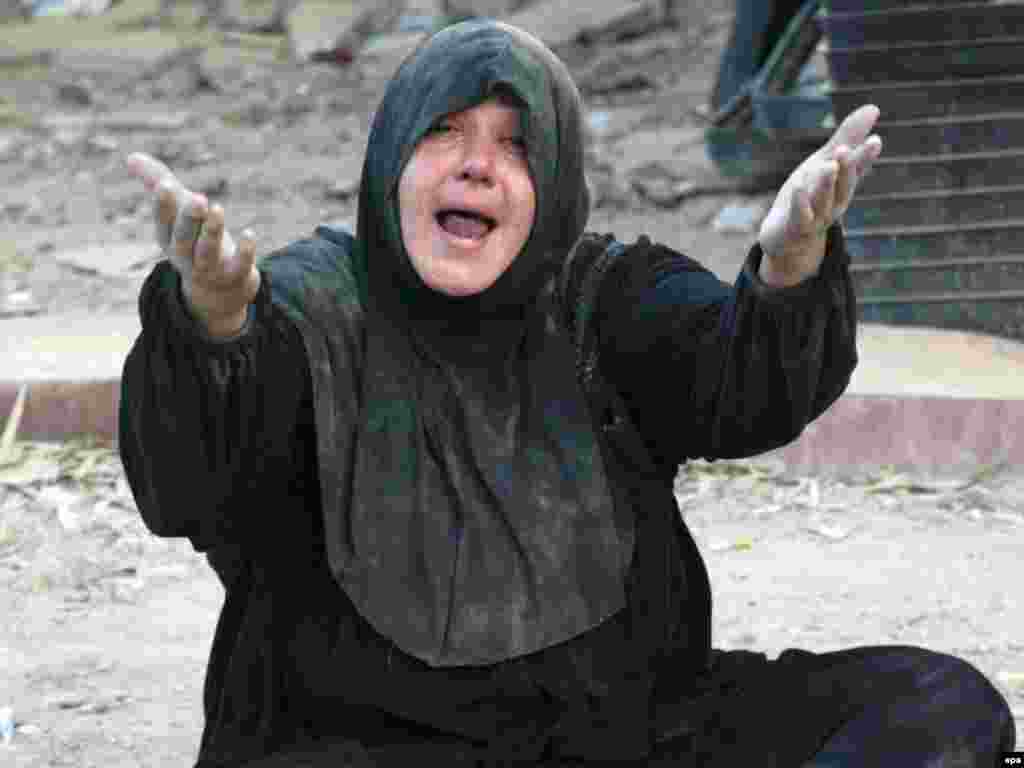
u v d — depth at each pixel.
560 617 3.99
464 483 4.02
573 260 4.25
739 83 13.10
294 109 16.20
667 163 13.83
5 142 15.40
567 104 4.12
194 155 14.90
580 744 4.03
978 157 9.48
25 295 11.40
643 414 4.23
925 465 8.40
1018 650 6.66
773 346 3.89
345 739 3.97
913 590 7.23
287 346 3.90
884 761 3.84
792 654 4.24
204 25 18.38
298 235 12.93
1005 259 9.52
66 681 6.46
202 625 7.01
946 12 9.36
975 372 8.85
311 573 4.08
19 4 19.19
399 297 4.09
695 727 4.12
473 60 4.00
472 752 3.98
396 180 4.03
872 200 9.58
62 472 8.32
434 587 3.96
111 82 17.02
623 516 4.10
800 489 8.27
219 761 4.06
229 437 3.78
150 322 3.66
